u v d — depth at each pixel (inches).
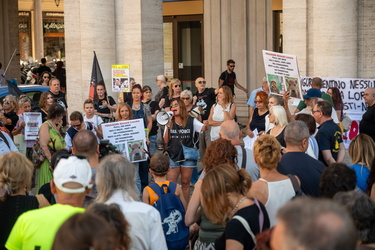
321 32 440.8
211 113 408.2
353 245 76.4
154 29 530.3
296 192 197.2
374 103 374.0
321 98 374.9
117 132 343.0
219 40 738.8
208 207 174.7
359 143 237.1
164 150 355.9
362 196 142.3
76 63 560.4
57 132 332.2
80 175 156.8
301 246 76.0
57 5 1531.7
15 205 182.1
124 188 179.5
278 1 730.8
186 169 356.8
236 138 247.8
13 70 1004.6
